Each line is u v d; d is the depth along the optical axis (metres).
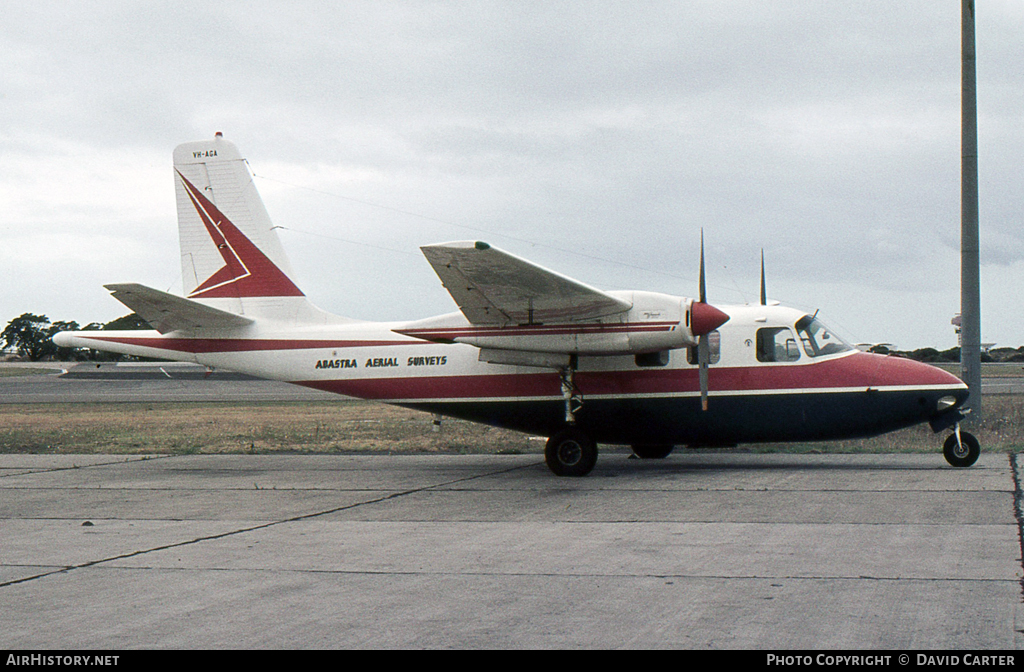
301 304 16.08
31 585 6.82
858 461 14.89
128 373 76.38
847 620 5.48
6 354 126.62
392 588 6.58
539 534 8.73
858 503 10.11
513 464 15.87
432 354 15.21
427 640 5.27
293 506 11.02
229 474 14.85
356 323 15.87
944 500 10.19
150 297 14.38
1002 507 9.62
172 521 9.95
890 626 5.34
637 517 9.62
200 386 59.34
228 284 16.25
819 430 13.70
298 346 15.83
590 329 13.43
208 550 8.17
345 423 27.30
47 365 95.12
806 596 6.09
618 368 14.10
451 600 6.20
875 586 6.32
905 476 12.52
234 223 16.27
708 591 6.30
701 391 13.63
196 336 16.17
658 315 13.16
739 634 5.26
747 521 9.15
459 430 24.17
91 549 8.29
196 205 16.39
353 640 5.29
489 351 14.17
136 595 6.46
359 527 9.36
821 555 7.39
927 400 13.35
